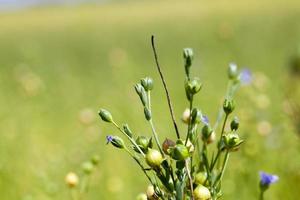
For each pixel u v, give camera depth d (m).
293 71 1.10
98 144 0.95
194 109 0.35
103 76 1.99
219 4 6.48
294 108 0.70
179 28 4.28
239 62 1.81
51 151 0.96
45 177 0.70
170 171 0.33
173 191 0.33
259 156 0.73
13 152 0.90
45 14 7.97
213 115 1.06
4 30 6.35
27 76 1.50
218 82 1.48
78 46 3.95
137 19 5.92
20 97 1.37
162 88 1.59
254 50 2.28
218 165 0.37
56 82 1.67
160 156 0.33
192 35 3.64
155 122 1.06
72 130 1.14
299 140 0.70
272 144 0.76
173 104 1.28
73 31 5.30
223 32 1.53
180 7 6.85
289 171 0.73
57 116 1.26
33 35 5.32
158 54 2.95
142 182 0.84
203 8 6.22
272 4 5.71
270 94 1.06
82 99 1.46
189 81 0.35
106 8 8.12
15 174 0.82
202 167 0.36
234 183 0.66
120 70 1.48
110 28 5.23
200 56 2.12
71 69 2.41
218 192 0.35
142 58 2.76
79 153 0.86
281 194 0.70
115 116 1.09
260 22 4.02
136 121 1.04
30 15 8.02
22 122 1.08
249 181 0.67
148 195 0.35
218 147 0.36
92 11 7.84
